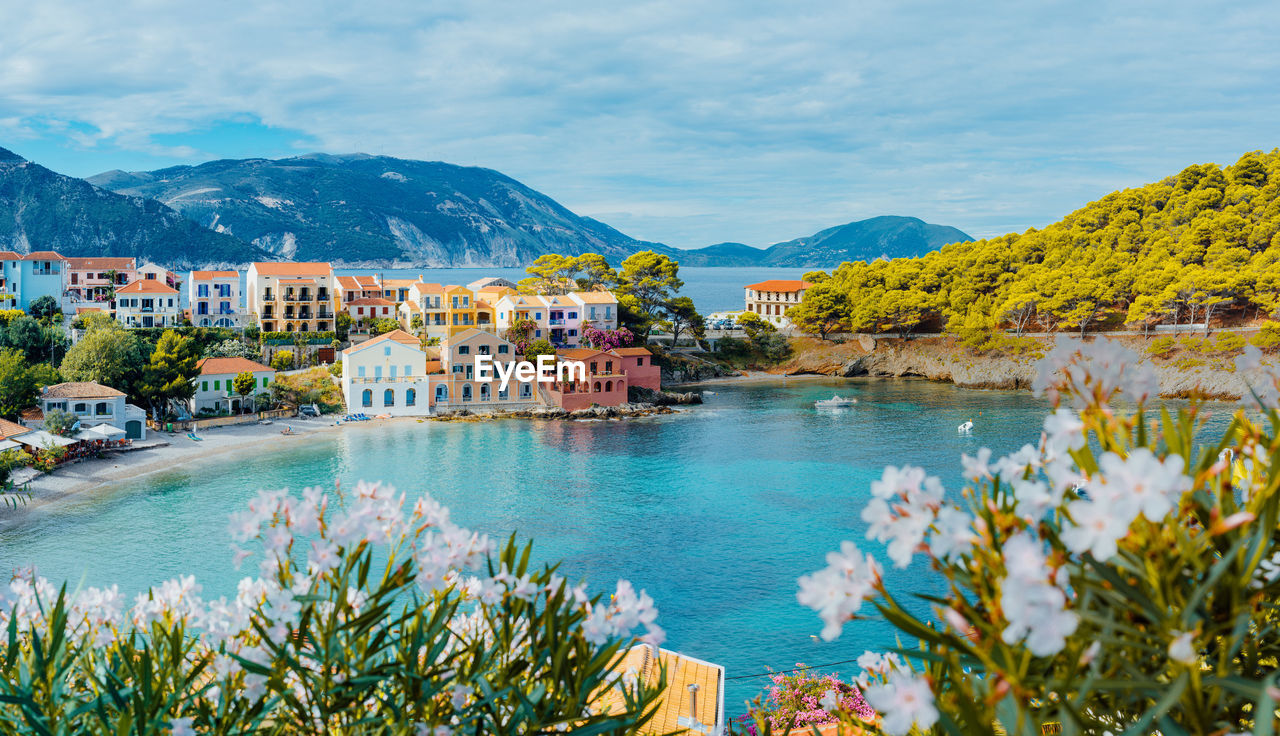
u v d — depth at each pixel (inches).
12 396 3449.8
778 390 5659.5
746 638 1745.8
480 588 211.9
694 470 3309.5
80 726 214.7
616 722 196.9
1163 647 125.6
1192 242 6441.9
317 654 199.0
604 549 2342.5
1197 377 4672.7
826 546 2359.7
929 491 138.2
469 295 5826.8
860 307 6565.0
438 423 4365.2
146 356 4047.7
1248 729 142.9
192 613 257.8
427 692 197.3
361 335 5570.9
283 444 3747.5
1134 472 111.2
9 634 228.1
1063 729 119.9
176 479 3068.4
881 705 125.3
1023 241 7308.1
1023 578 109.7
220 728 208.1
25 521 2524.6
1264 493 126.6
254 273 5556.1
